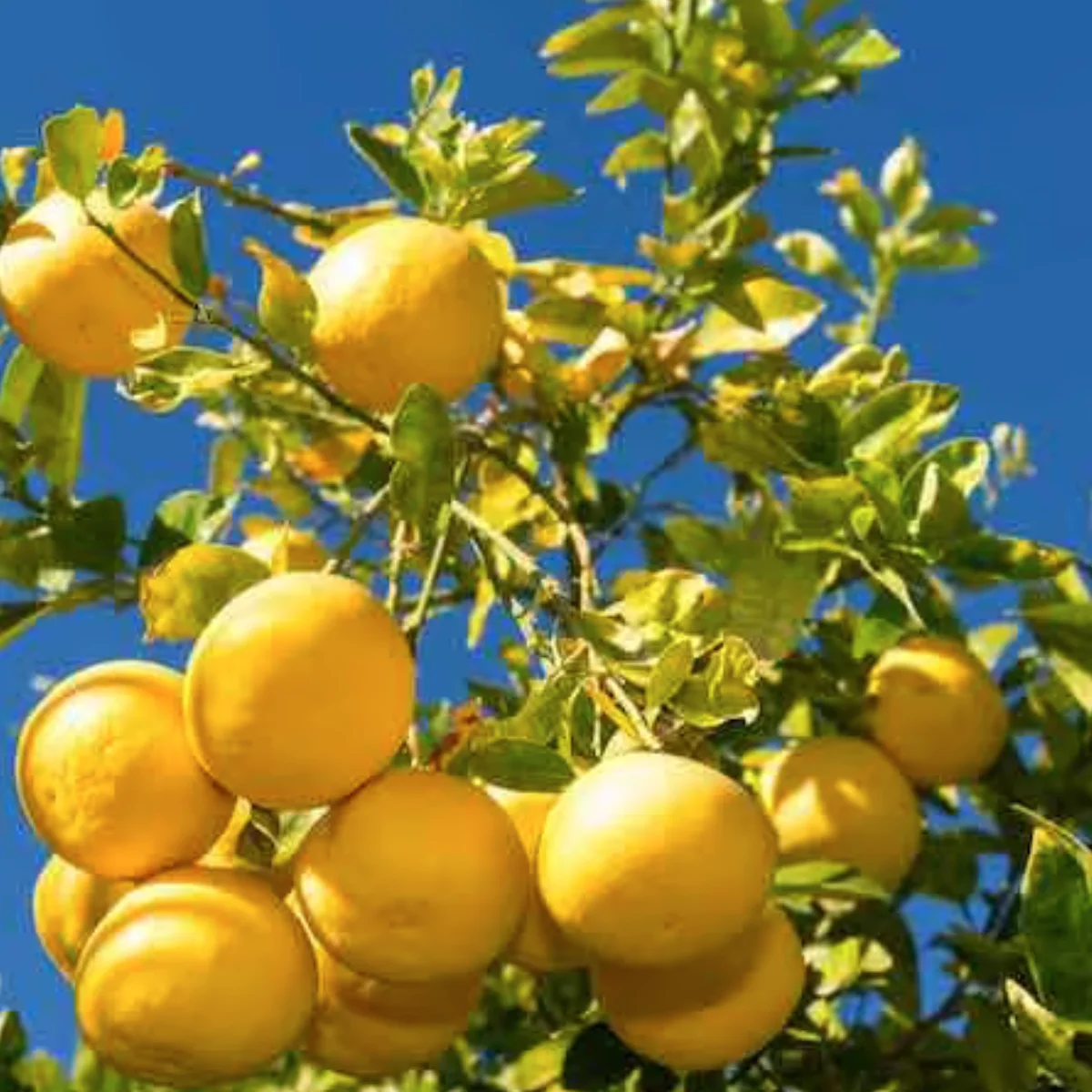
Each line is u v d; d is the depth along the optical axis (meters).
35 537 1.15
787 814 1.19
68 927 0.97
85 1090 1.33
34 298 1.03
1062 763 1.33
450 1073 1.40
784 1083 1.26
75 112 0.96
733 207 1.33
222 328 0.98
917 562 1.17
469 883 0.88
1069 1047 0.97
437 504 0.96
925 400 1.23
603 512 1.38
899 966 1.29
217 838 0.93
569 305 1.26
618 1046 1.15
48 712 0.92
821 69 1.39
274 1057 0.90
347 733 0.88
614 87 1.38
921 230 1.53
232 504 1.16
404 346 0.98
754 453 1.25
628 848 0.87
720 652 0.98
